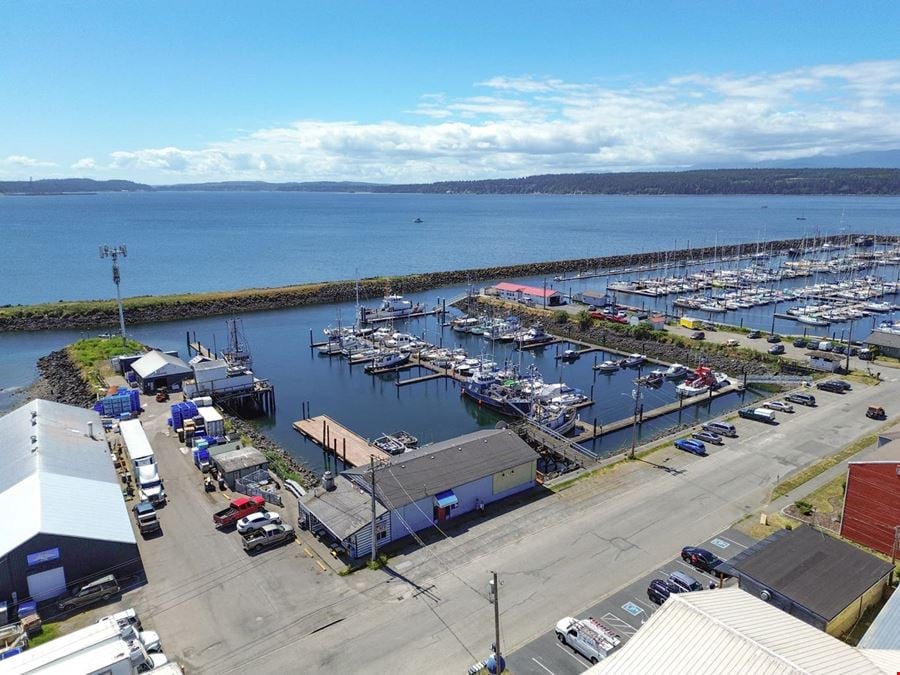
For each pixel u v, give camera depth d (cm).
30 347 11619
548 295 14325
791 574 3419
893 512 4081
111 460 5238
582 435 7044
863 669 2428
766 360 9406
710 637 2577
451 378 9638
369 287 16812
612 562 4088
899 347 9288
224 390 8212
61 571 3803
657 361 10356
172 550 4281
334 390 9200
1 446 5278
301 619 3559
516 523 4634
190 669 3183
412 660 3234
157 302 14350
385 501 4419
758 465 5588
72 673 2673
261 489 5016
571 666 3161
